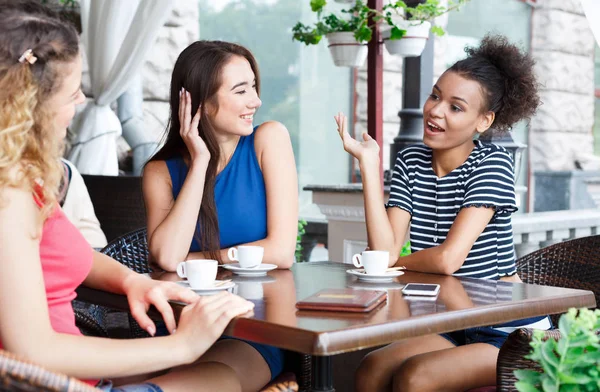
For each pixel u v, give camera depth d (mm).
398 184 2398
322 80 7895
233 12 7215
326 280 1946
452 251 2096
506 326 2053
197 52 2270
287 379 1868
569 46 8445
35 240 1351
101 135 4895
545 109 8336
